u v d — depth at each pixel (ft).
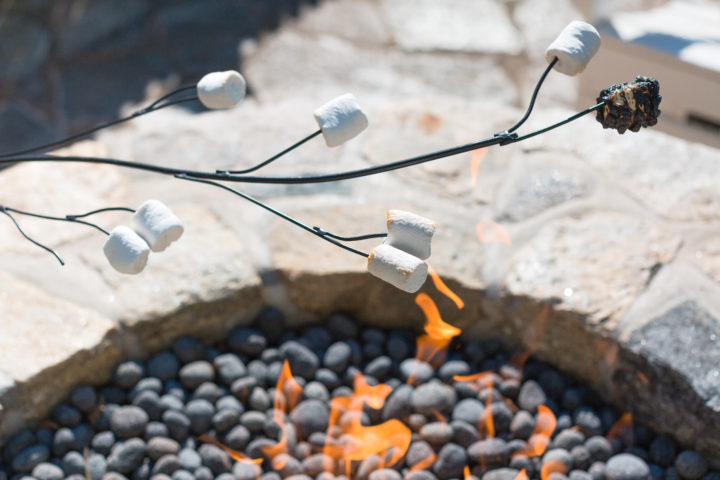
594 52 3.83
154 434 5.95
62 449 5.88
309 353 6.40
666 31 7.94
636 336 6.06
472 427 6.01
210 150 7.67
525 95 10.44
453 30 11.23
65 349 5.96
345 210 7.04
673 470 5.89
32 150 4.42
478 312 6.59
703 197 7.10
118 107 9.87
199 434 6.07
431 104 8.18
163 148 7.70
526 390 6.26
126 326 6.21
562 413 6.24
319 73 10.45
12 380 5.73
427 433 6.00
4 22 10.94
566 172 7.36
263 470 5.92
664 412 6.00
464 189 7.25
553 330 6.35
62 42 10.72
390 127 7.89
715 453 5.84
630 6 11.42
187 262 6.56
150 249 3.97
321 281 6.50
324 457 5.90
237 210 7.04
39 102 9.93
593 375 6.34
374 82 10.39
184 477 5.75
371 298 6.61
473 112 8.09
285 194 7.20
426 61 10.77
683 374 5.83
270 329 6.58
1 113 9.76
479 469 5.93
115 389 6.21
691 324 6.11
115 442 5.96
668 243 6.72
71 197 7.14
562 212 7.02
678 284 6.40
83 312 6.21
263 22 11.11
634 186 7.23
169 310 6.26
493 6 11.70
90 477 5.79
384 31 11.16
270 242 6.73
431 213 7.02
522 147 7.63
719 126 7.79
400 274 3.64
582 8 8.02
